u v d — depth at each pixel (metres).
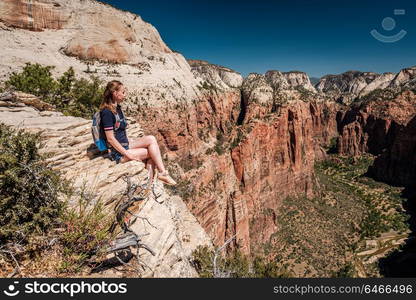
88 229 4.71
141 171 6.95
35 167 4.57
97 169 6.35
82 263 4.55
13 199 4.25
